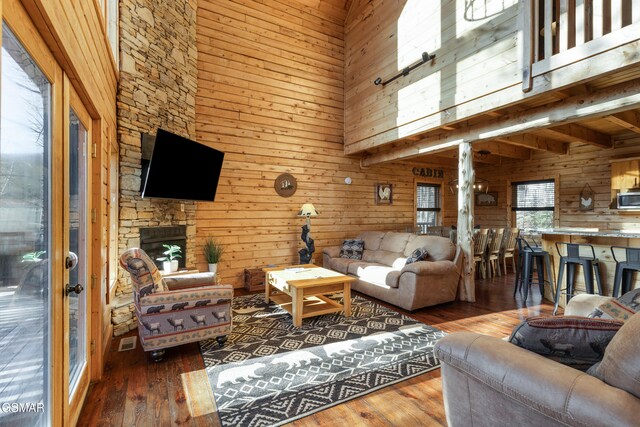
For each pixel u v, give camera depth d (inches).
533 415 42.3
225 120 198.5
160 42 150.7
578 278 151.5
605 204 224.4
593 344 45.0
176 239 161.6
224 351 109.5
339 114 243.8
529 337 48.5
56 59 55.3
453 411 54.6
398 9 193.0
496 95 135.1
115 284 128.3
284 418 73.9
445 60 159.8
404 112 186.5
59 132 56.9
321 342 117.2
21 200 45.4
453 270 166.1
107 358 104.2
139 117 138.3
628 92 110.0
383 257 203.8
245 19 206.4
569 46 112.6
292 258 223.1
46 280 53.0
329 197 241.0
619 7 98.3
